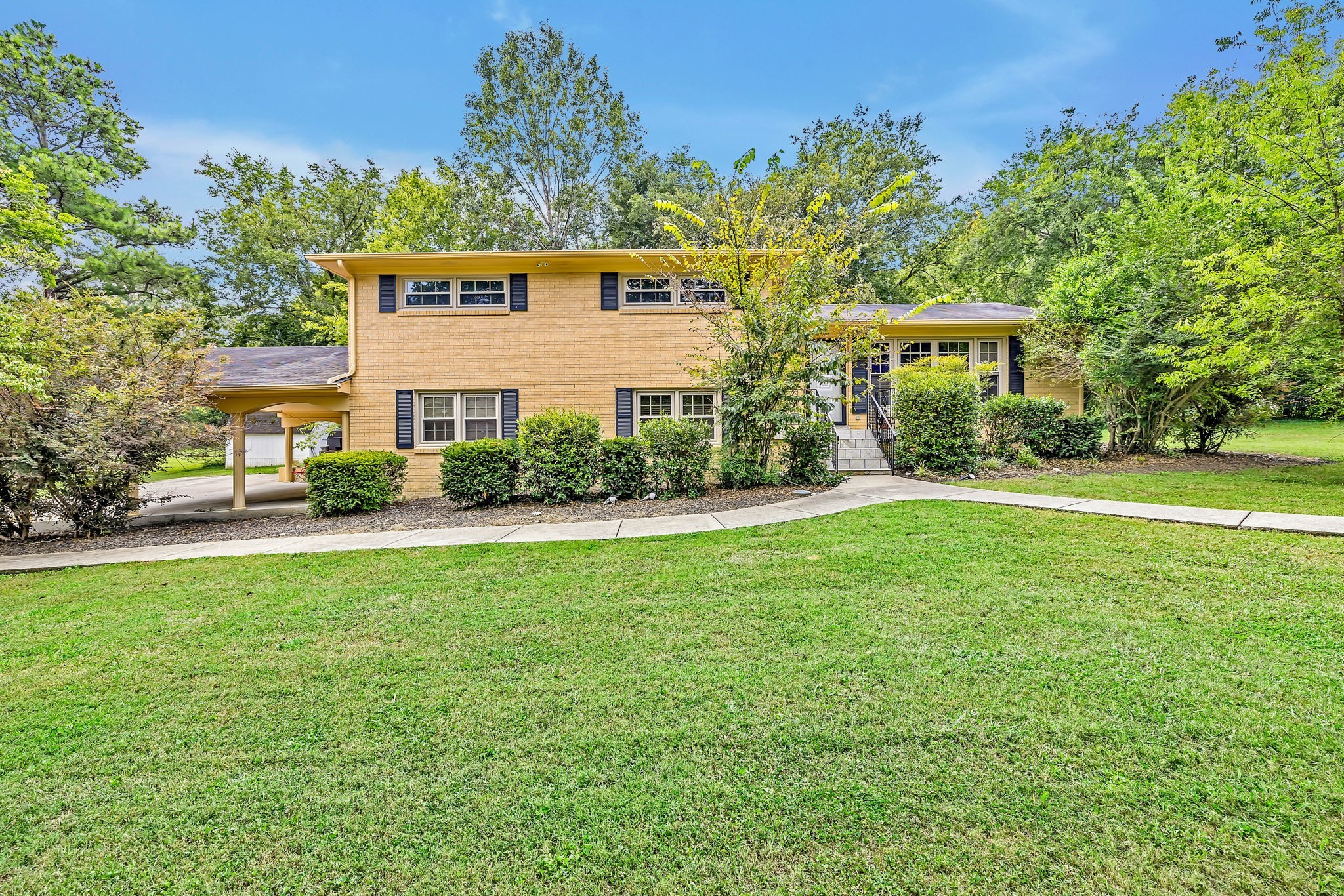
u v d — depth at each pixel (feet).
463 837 6.53
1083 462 35.14
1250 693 8.77
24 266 28.48
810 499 25.89
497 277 39.37
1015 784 6.98
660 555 18.04
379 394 38.93
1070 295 39.04
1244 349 25.99
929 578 14.39
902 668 10.00
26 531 27.48
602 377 38.93
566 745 8.21
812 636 11.45
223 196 81.10
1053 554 15.80
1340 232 24.26
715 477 32.94
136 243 61.05
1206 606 12.05
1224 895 5.34
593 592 14.80
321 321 77.15
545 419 30.35
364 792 7.36
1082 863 5.78
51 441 26.18
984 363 44.73
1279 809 6.35
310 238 81.25
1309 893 5.32
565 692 9.77
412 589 15.84
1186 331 32.07
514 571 17.16
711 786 7.20
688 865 6.00
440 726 8.84
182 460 32.32
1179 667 9.62
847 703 8.99
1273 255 24.68
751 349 29.12
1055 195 76.48
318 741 8.59
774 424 28.86
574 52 81.46
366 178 83.66
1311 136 24.81
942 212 85.61
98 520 28.22
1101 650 10.34
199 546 23.53
